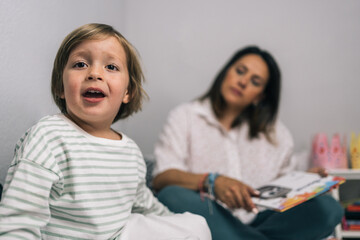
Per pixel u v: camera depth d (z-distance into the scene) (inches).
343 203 60.4
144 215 30.4
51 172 21.2
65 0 37.7
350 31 75.6
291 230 37.5
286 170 56.6
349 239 61.8
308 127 74.5
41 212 20.5
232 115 57.9
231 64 58.4
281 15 76.9
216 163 54.4
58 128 23.5
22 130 29.8
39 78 32.6
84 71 24.1
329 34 75.9
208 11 77.5
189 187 42.3
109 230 24.2
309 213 37.3
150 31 77.3
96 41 24.7
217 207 38.1
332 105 74.7
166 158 50.8
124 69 26.3
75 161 23.0
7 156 27.6
